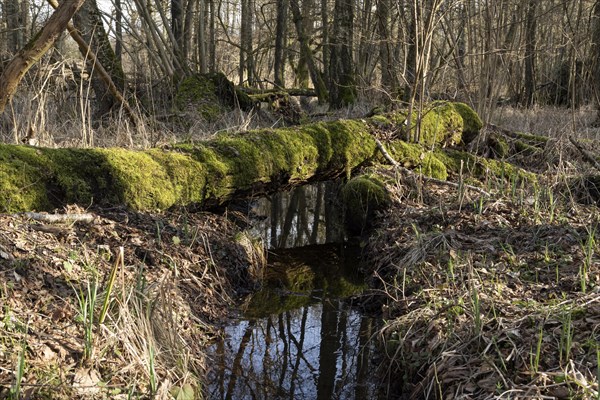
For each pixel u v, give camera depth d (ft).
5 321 10.63
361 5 56.13
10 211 14.87
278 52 62.64
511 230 17.31
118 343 11.23
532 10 37.58
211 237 17.72
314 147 22.29
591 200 20.63
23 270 12.37
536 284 13.87
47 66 22.54
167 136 24.90
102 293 12.33
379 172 23.16
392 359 12.35
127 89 31.81
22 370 9.33
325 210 28.43
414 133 25.62
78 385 9.93
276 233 23.98
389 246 18.52
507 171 25.04
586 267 13.85
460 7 35.60
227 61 83.76
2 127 22.48
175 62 42.78
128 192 17.08
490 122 31.04
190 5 54.24
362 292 17.20
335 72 47.67
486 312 12.50
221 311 15.57
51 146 20.01
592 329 11.00
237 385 12.55
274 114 39.14
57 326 11.19
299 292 17.66
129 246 15.26
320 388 12.63
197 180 18.72
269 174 20.74
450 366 11.07
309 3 61.72
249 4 69.21
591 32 45.03
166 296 13.26
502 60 31.48
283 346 14.37
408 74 36.96
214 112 33.47
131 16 48.03
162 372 11.21
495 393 9.92
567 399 9.42
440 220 18.95
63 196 16.08
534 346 10.87
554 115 39.34
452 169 25.66
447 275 14.58
